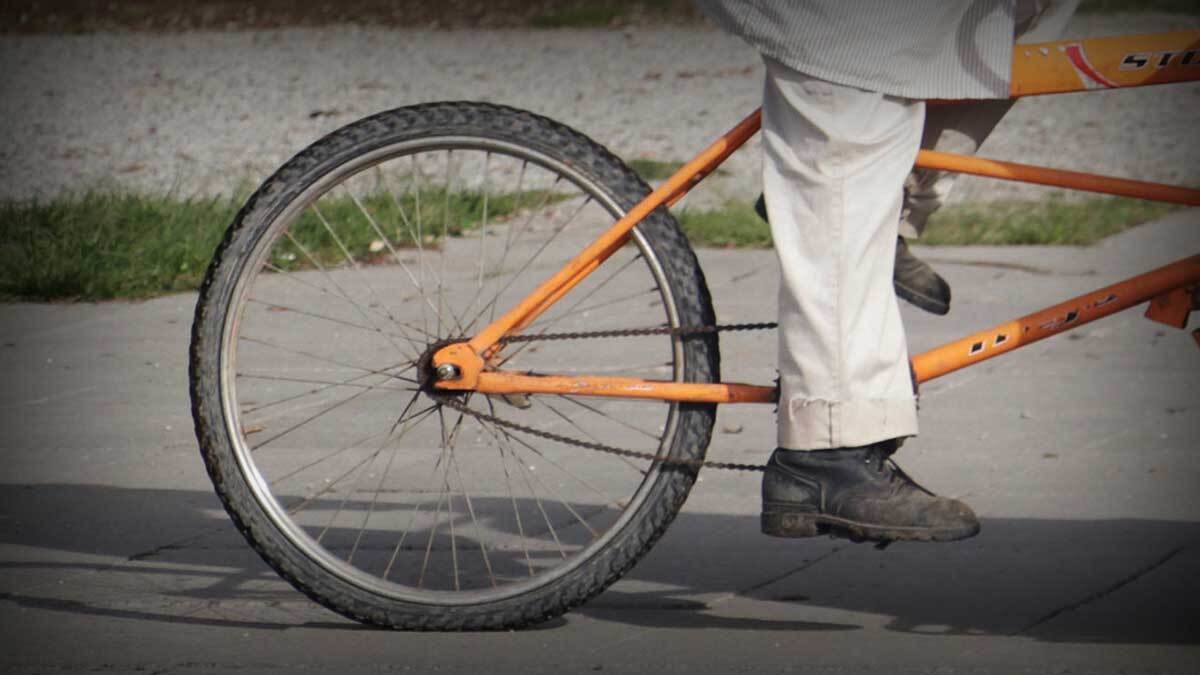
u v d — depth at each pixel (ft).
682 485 19.03
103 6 135.95
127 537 23.35
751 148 68.33
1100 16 112.88
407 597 19.13
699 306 18.90
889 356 18.02
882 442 18.35
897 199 17.78
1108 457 26.99
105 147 70.33
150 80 95.91
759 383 31.76
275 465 26.73
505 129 18.93
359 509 24.38
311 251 44.42
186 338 36.81
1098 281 41.91
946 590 20.74
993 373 32.99
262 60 105.50
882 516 18.08
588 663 18.28
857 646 18.72
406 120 18.95
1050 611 19.86
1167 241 47.65
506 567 21.76
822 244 17.71
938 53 17.43
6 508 24.75
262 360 33.91
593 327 36.60
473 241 46.52
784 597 20.52
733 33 17.81
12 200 51.34
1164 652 18.40
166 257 43.47
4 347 35.99
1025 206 52.85
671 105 82.94
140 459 27.50
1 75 98.53
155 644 18.97
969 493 25.14
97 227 46.16
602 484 25.62
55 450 28.04
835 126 17.47
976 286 41.45
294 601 20.61
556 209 51.11
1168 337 35.91
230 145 71.05
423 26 126.00
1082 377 32.53
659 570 21.65
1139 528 23.24
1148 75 17.70
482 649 18.75
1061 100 82.33
